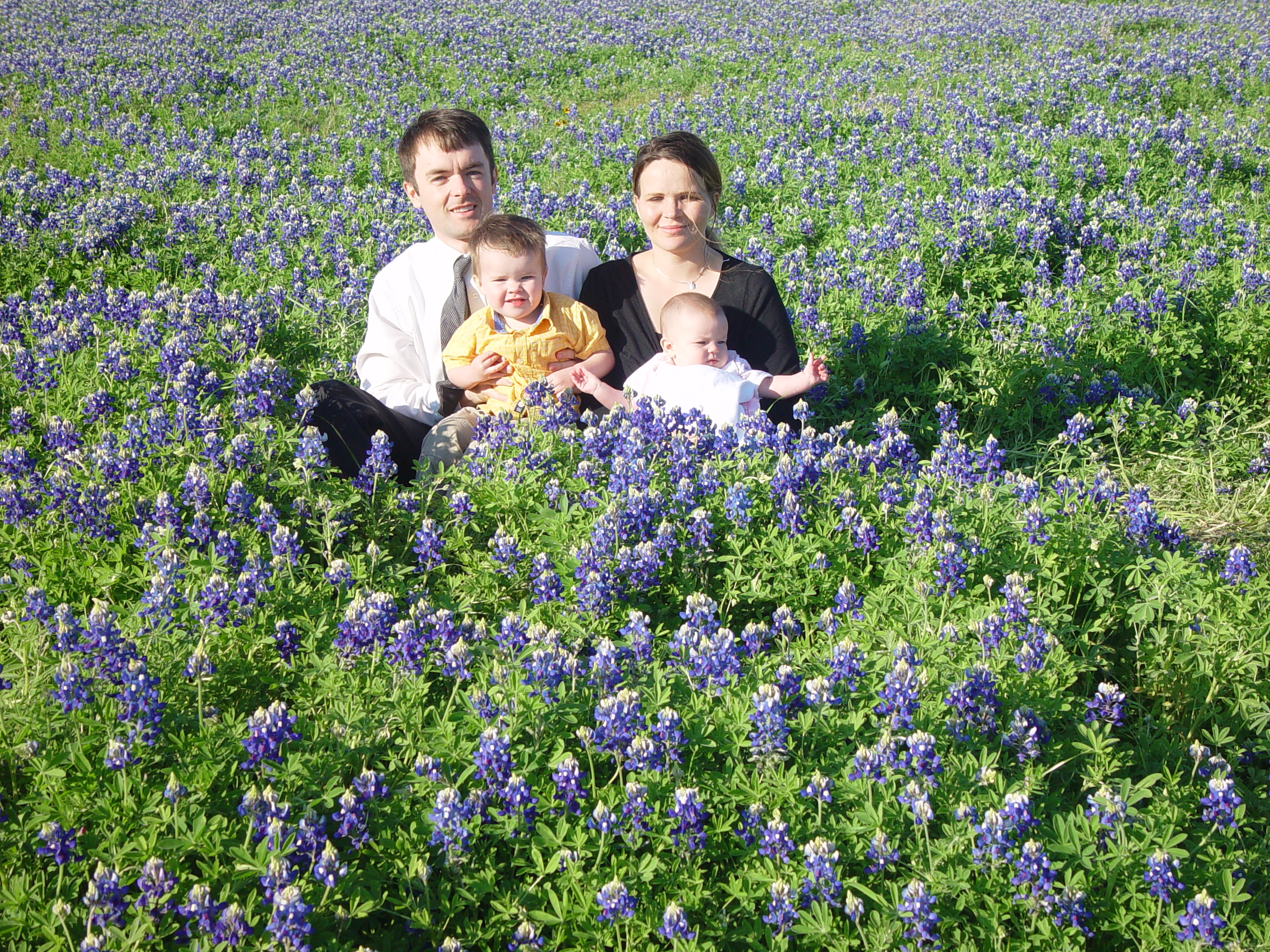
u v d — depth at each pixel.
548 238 7.10
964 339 8.23
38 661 3.94
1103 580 5.05
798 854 3.42
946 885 3.27
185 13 29.75
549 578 4.54
